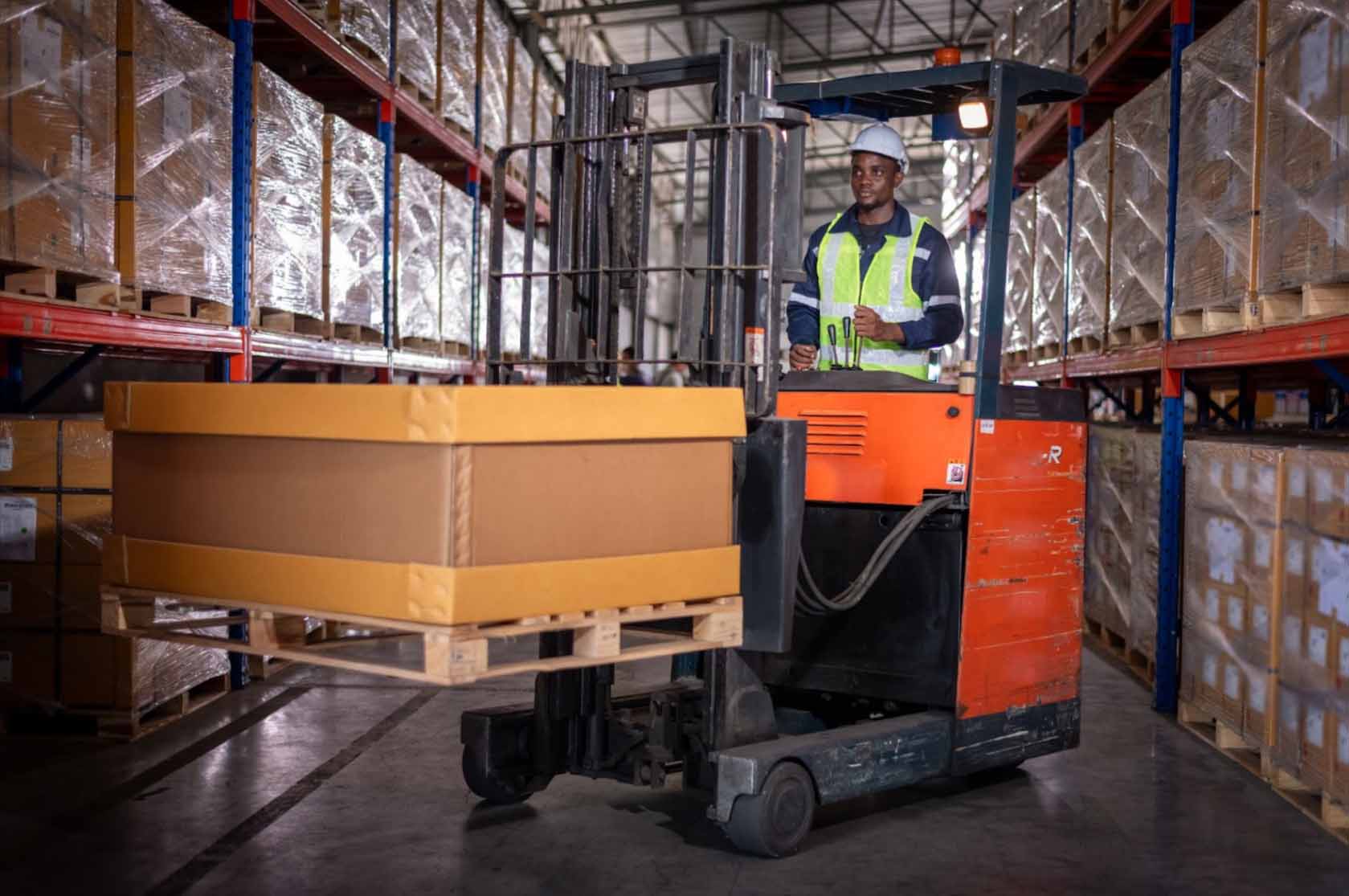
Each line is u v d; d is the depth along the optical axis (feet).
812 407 14.75
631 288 13.16
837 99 16.10
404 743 16.31
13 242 12.83
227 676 18.97
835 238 16.01
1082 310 24.63
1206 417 27.30
